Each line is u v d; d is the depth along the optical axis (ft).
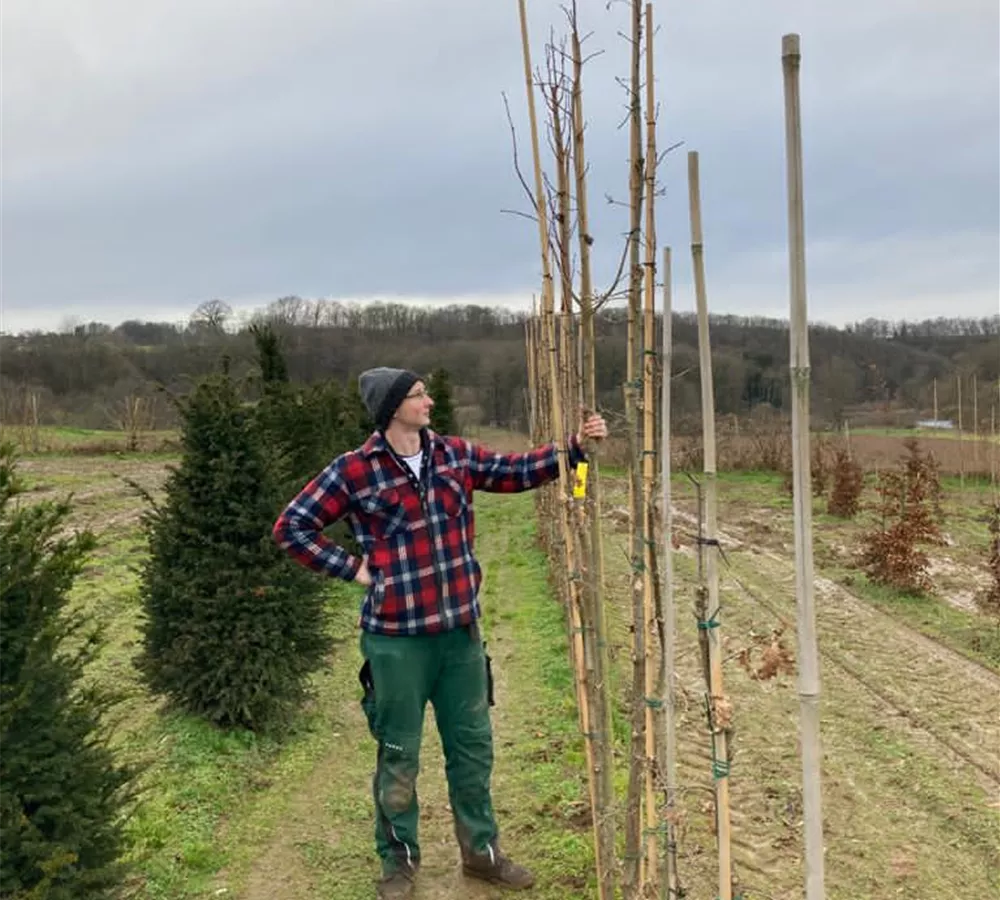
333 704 21.42
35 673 9.30
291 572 19.43
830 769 17.12
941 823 15.02
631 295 9.05
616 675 21.67
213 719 18.76
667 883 9.37
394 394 10.96
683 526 45.85
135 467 81.66
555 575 30.50
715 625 8.07
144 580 19.30
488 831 12.57
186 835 14.55
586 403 9.71
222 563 18.74
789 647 24.99
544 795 15.69
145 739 18.08
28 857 8.87
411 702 11.56
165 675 18.92
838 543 41.14
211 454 19.02
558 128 9.29
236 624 18.52
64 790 9.43
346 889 13.06
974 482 59.88
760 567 36.40
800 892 12.90
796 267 6.19
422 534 11.29
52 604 9.70
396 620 11.32
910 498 35.37
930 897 12.82
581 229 9.29
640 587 9.32
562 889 12.65
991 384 66.23
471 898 12.46
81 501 56.80
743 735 18.76
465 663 11.89
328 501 11.18
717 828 8.24
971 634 26.43
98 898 9.61
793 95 6.02
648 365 9.09
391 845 12.28
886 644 25.55
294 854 14.11
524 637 26.61
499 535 47.83
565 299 9.76
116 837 10.07
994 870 13.57
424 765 17.51
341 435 42.11
